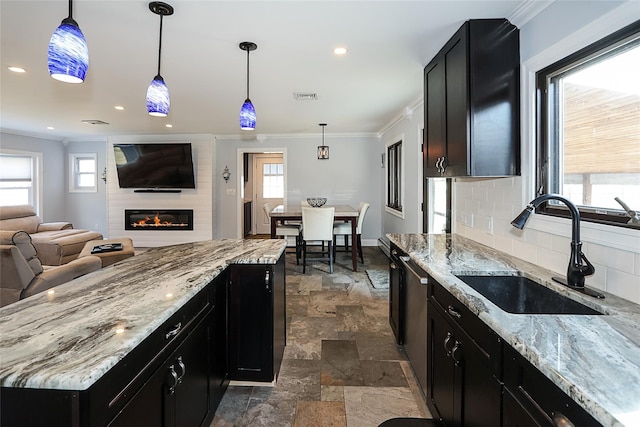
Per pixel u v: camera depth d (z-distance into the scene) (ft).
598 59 5.07
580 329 3.43
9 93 12.94
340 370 7.80
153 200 23.31
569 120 5.74
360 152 23.21
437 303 5.80
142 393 3.44
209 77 11.01
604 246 4.78
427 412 6.37
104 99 13.76
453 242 8.67
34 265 8.82
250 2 6.57
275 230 16.69
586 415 2.34
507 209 7.24
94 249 13.42
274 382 7.06
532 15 6.39
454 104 7.68
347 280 15.03
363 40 8.25
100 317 3.66
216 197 23.53
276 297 7.16
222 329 6.44
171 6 6.72
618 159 4.74
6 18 7.18
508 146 6.89
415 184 15.12
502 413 3.59
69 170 24.53
